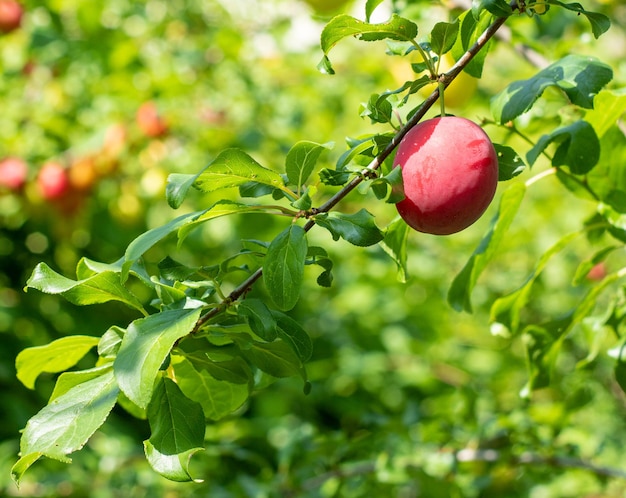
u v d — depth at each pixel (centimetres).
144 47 183
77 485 121
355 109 185
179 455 65
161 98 170
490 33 69
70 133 174
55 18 189
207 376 72
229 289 162
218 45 171
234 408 74
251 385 73
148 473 119
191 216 67
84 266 70
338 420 185
